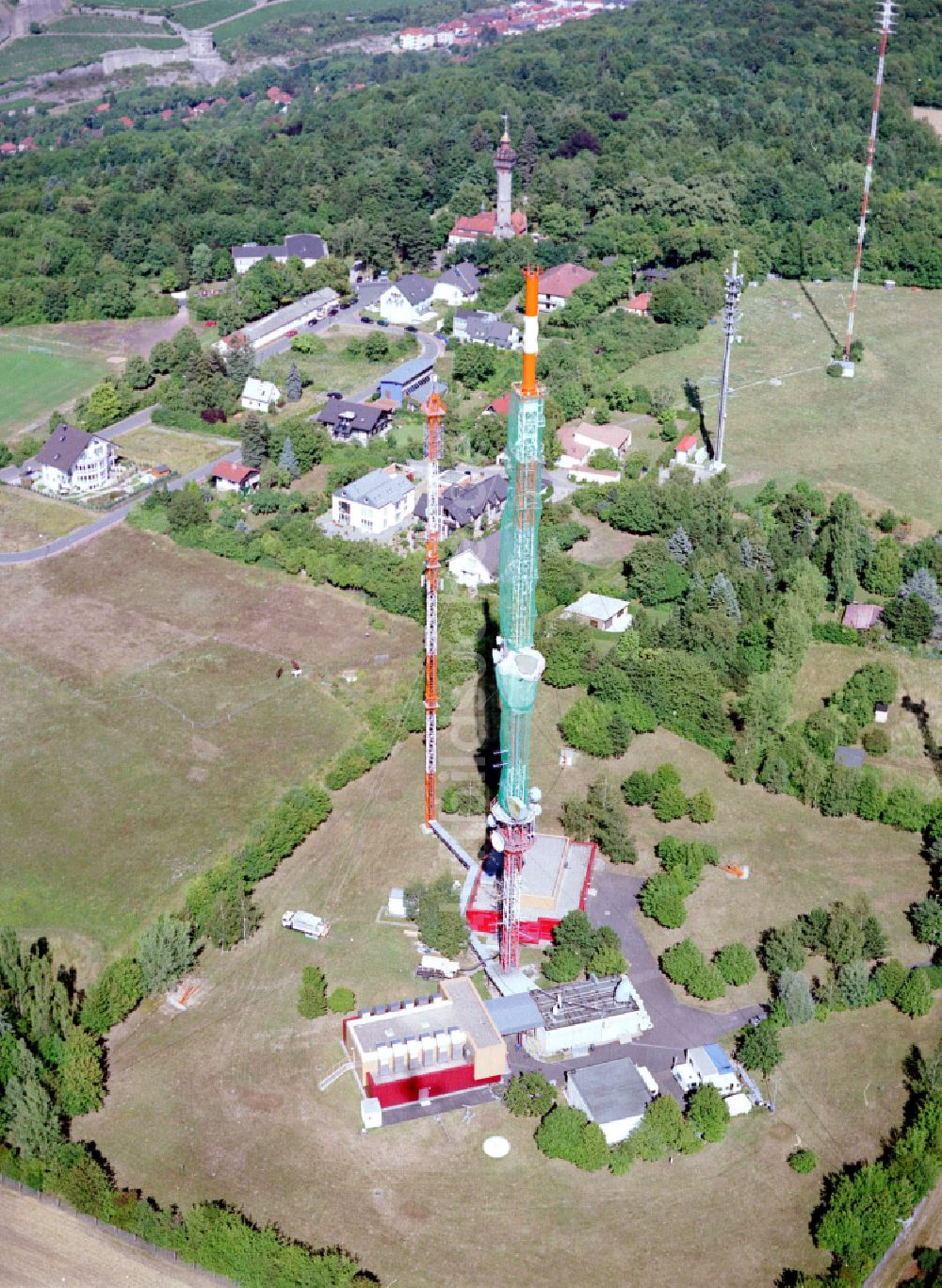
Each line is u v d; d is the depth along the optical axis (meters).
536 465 194.38
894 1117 190.25
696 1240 173.62
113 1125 187.88
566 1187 180.25
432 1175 181.50
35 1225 175.25
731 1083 192.88
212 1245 167.62
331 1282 163.12
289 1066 196.38
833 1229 170.75
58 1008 194.38
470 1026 194.75
